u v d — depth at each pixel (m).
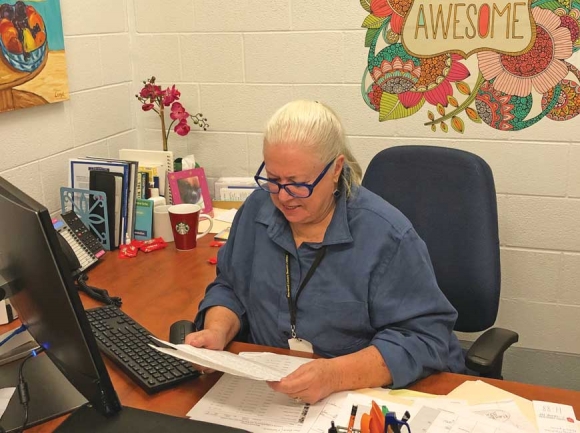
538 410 1.13
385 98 2.40
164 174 2.33
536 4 2.16
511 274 2.46
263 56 2.49
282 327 1.43
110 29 2.46
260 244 1.47
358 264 1.35
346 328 1.38
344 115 2.46
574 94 2.20
